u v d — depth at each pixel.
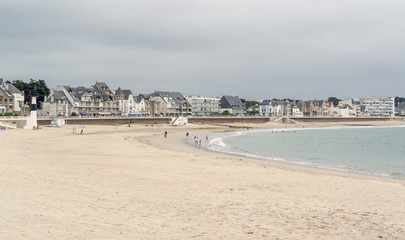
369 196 20.55
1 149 39.34
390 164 44.44
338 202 18.64
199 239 11.81
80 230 11.98
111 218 13.93
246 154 52.28
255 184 24.14
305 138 97.00
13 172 23.66
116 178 25.05
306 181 25.86
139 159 37.41
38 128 89.12
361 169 38.94
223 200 18.61
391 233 13.15
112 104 156.12
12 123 85.19
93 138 67.12
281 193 21.02
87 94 146.38
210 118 159.62
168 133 96.31
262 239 12.09
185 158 39.28
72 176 24.50
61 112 133.12
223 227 13.42
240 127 148.38
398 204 18.39
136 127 116.69
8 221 12.51
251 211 16.19
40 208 14.63
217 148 60.97
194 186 22.80
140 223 13.47
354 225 14.12
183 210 16.06
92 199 17.31
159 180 24.80
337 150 64.00
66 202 16.14
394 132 134.62
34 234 11.21
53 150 44.88
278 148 65.38
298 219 14.88
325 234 12.85
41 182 20.91
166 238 11.74
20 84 152.38
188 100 196.00
